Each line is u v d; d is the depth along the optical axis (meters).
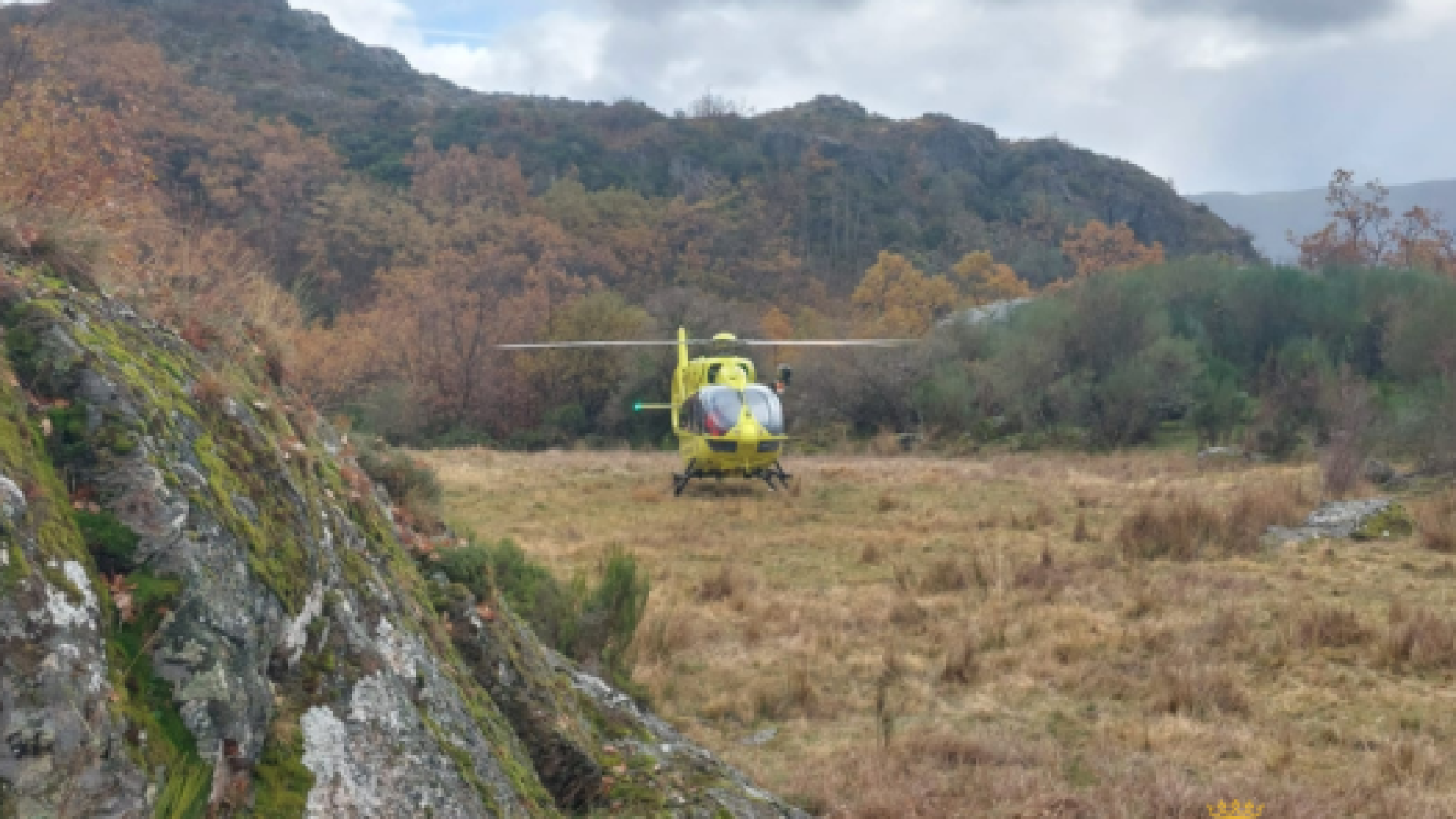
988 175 133.00
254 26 130.38
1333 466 17.73
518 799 3.57
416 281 54.91
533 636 5.31
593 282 62.53
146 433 2.72
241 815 2.51
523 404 46.16
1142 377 31.56
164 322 3.90
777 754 6.98
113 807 2.16
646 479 22.86
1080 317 34.81
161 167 58.47
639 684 7.65
